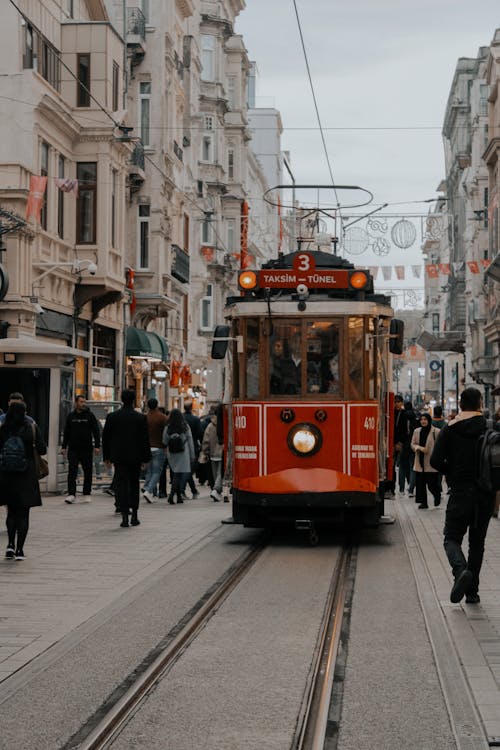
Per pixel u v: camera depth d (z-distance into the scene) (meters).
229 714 7.30
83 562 14.33
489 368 62.56
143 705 7.52
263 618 10.77
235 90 73.06
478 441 11.11
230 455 17.22
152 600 11.62
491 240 53.72
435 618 10.63
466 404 11.27
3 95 30.05
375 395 16.69
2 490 14.32
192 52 56.66
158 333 48.12
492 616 10.71
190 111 54.41
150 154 43.53
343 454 16.47
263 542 17.03
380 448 16.97
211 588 12.42
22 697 7.69
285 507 16.70
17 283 29.14
